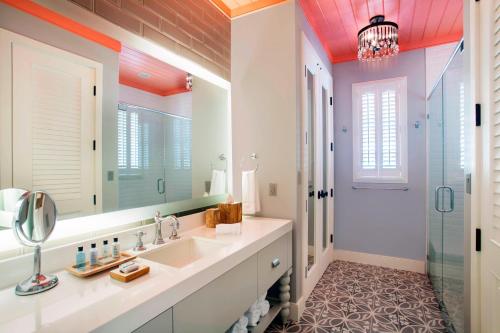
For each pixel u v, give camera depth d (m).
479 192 1.29
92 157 1.30
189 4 1.84
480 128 1.28
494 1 1.15
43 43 1.11
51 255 1.05
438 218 2.32
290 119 2.07
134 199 1.49
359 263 3.23
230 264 1.25
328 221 3.15
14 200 0.99
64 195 1.18
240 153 2.26
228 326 1.24
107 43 1.36
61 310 0.77
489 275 1.21
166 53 1.66
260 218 2.12
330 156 3.21
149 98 1.61
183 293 0.97
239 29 2.27
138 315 0.80
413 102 2.97
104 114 1.36
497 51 1.13
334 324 2.00
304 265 2.22
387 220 3.12
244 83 2.24
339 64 3.34
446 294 2.00
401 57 3.02
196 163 1.96
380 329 1.93
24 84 1.05
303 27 2.26
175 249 1.48
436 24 2.54
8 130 1.00
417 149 2.97
